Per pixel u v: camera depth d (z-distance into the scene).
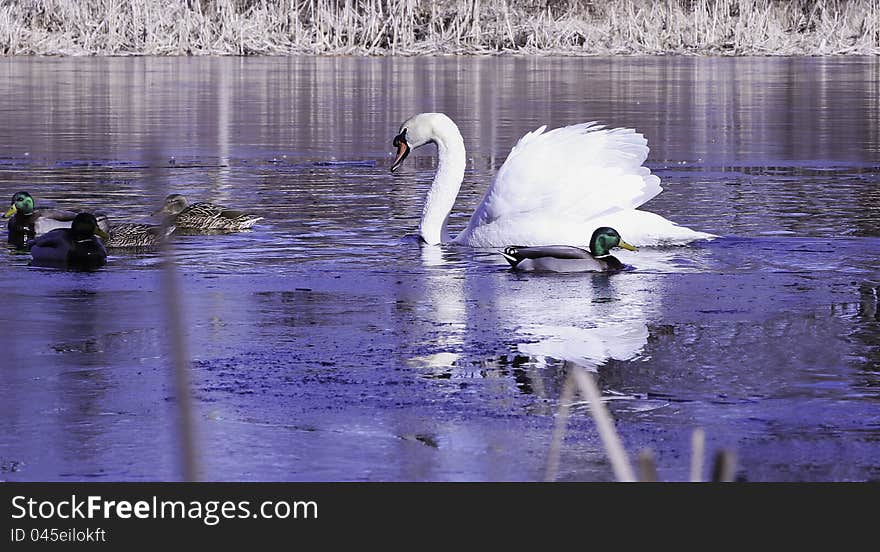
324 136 33.75
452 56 79.56
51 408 9.72
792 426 9.28
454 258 16.55
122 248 17.45
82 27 78.75
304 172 26.23
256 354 11.45
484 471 8.27
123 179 24.38
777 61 74.06
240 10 82.94
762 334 12.23
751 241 17.58
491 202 17.25
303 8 83.50
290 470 8.29
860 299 13.93
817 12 86.31
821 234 18.19
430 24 82.00
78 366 11.01
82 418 9.47
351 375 10.73
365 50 79.56
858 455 8.58
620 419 9.45
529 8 85.00
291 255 16.81
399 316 13.09
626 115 39.50
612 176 16.94
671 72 62.72
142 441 8.91
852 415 9.55
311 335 12.22
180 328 3.62
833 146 30.66
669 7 83.44
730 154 29.14
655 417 9.51
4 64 67.62
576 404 9.88
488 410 9.70
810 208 20.77
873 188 23.30
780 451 8.68
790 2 86.69
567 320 12.87
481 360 11.26
